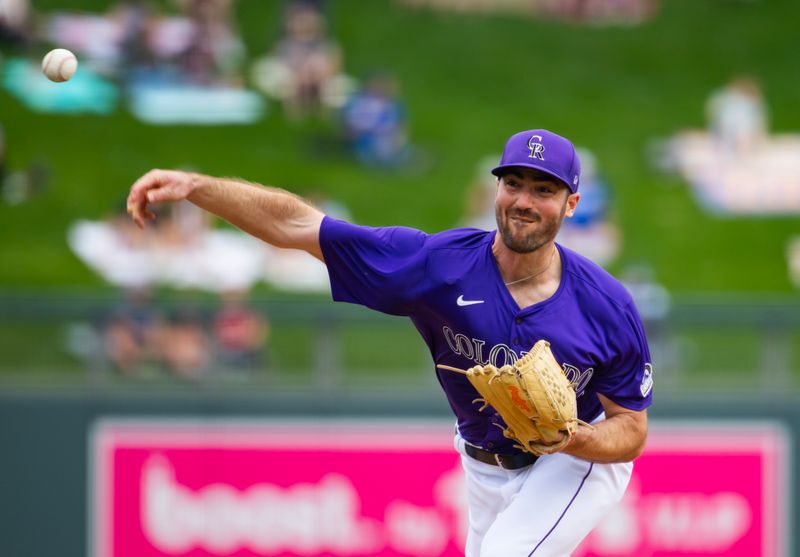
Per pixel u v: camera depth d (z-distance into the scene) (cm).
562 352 1365
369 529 3700
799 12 7388
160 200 1334
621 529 3669
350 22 6994
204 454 3744
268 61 6400
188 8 6350
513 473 1534
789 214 5816
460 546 3681
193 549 3728
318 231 1399
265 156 5928
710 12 7375
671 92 6662
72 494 3756
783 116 6381
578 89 6712
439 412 3747
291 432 3747
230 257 4853
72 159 5831
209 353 3791
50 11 6331
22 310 3762
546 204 1302
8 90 6169
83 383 3775
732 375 3772
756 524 3694
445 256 1382
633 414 1423
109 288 4869
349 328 3803
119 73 6262
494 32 7125
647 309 3812
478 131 6297
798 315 3772
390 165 5975
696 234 5616
